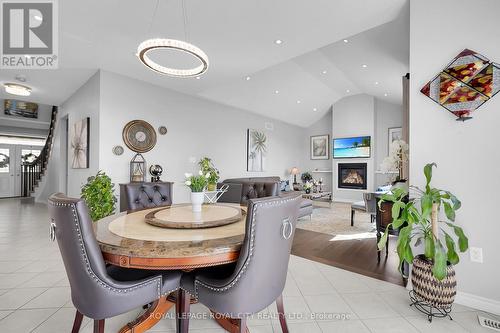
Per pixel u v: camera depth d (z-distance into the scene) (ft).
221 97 18.70
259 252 3.86
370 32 11.56
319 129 29.35
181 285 4.60
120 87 13.34
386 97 22.95
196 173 17.34
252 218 3.72
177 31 8.97
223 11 7.80
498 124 5.85
